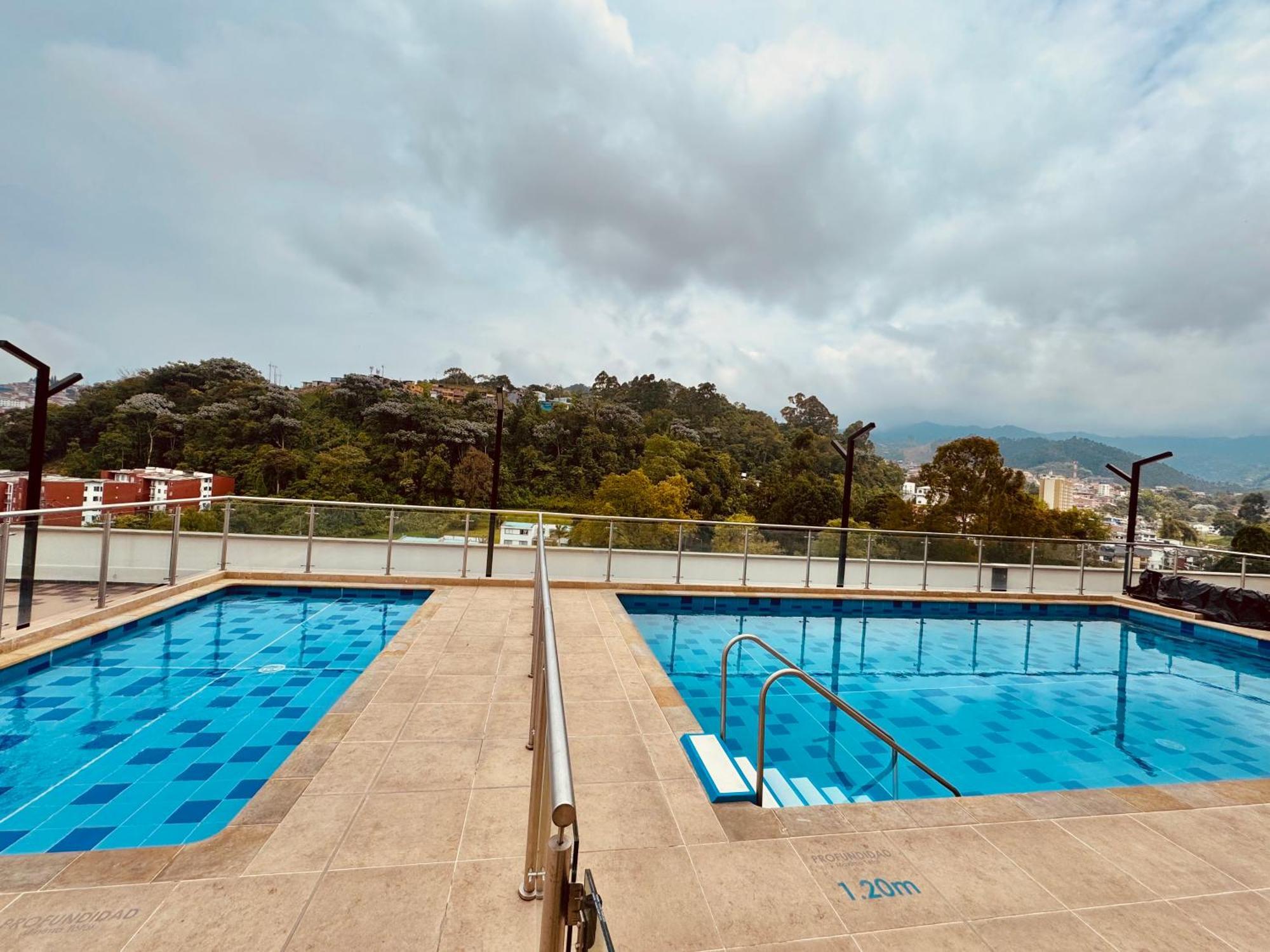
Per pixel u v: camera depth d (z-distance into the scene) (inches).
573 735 127.3
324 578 280.5
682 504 1738.4
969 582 373.4
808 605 334.6
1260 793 112.7
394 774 104.7
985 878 83.7
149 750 132.1
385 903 71.2
